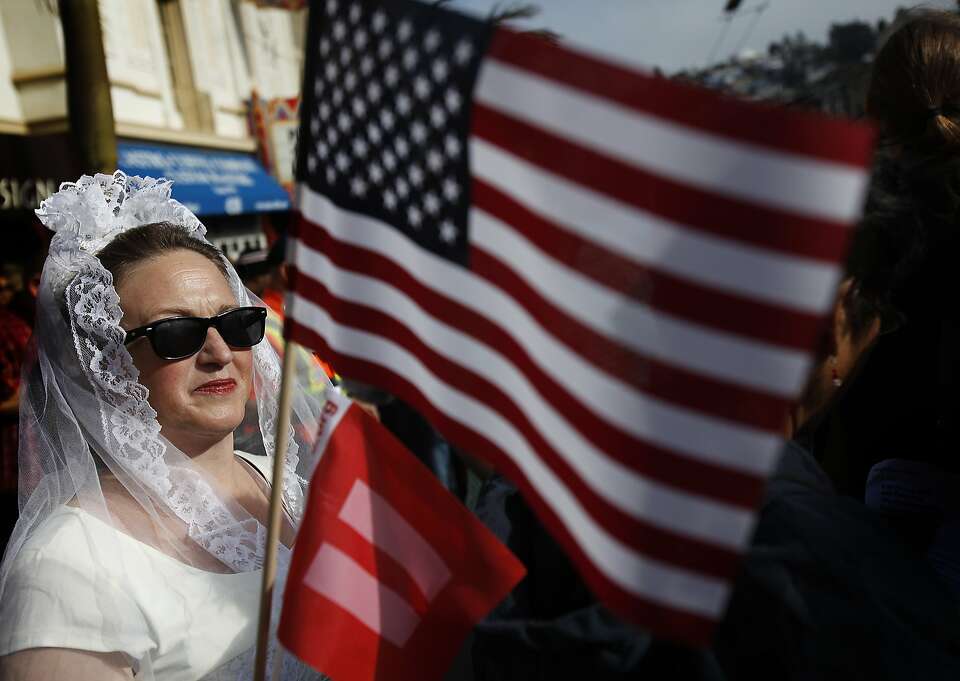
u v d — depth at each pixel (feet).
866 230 3.59
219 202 34.65
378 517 4.36
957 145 4.59
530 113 3.16
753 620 3.13
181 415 5.19
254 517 5.73
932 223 4.62
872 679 2.97
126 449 4.96
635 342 2.90
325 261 4.23
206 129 37.78
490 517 4.34
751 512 2.75
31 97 25.14
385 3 3.70
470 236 3.55
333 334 4.25
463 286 3.65
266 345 6.50
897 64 4.93
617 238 2.91
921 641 3.00
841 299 3.65
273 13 46.96
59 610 4.41
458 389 3.79
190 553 5.09
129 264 5.19
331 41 3.98
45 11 23.98
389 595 4.31
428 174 3.66
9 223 24.25
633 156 2.83
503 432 3.67
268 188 40.55
